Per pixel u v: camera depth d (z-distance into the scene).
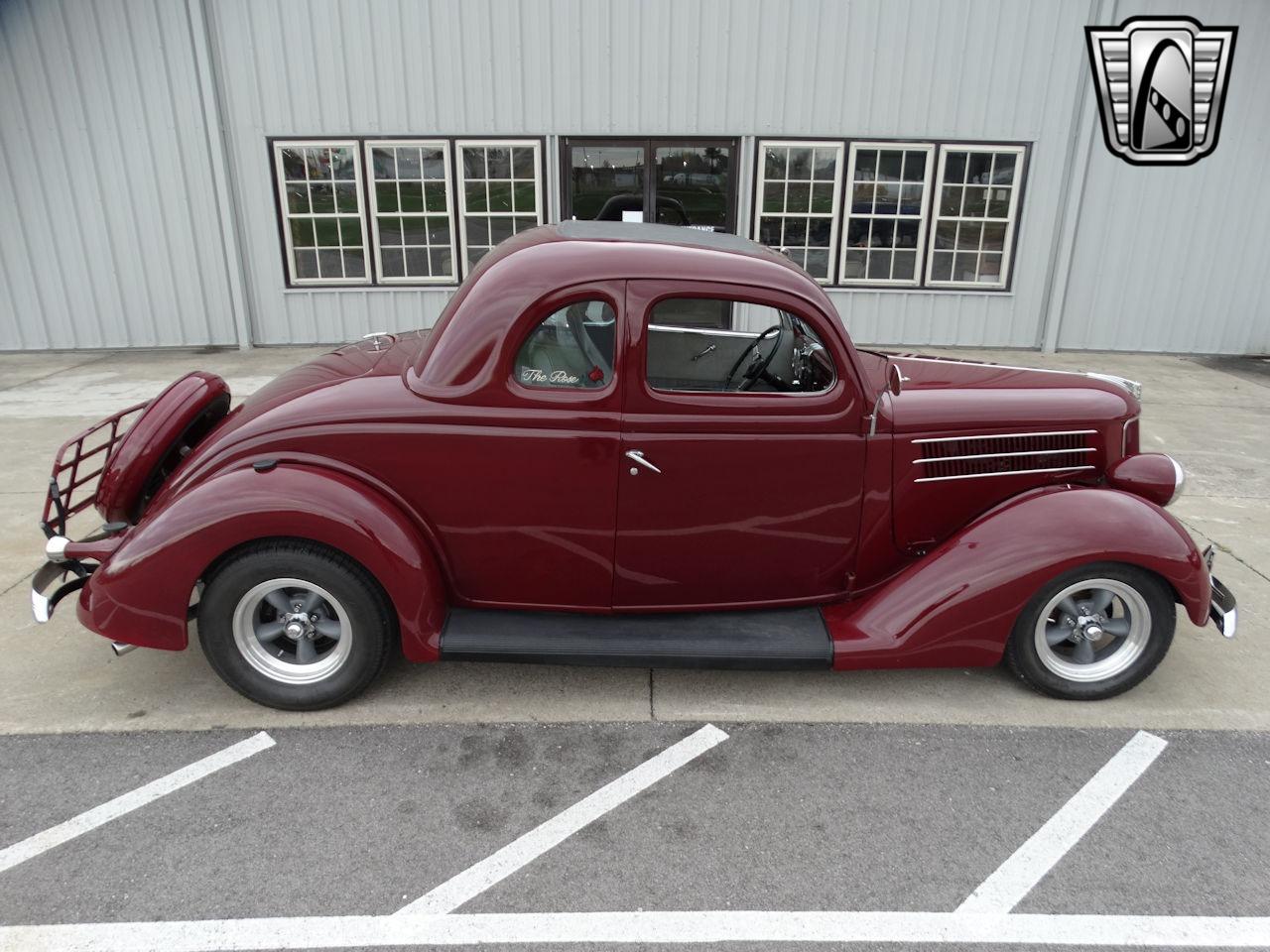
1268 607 4.02
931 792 2.76
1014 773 2.86
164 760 2.84
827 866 2.43
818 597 3.32
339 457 2.94
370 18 8.62
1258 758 2.95
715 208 9.30
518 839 2.51
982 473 3.30
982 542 3.09
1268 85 8.76
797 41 8.70
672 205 9.28
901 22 8.64
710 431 2.96
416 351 3.45
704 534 3.10
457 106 8.91
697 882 2.36
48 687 3.25
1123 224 9.29
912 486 3.21
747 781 2.79
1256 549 4.66
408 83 8.84
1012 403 3.31
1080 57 8.73
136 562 2.85
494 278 2.91
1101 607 3.17
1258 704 3.27
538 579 3.14
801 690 3.35
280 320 9.59
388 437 2.92
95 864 2.38
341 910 2.24
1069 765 2.90
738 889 2.34
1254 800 2.74
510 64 8.78
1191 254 9.37
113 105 8.73
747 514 3.09
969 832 2.58
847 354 2.99
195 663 3.45
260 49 8.69
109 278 9.31
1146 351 9.67
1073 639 3.21
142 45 8.55
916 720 3.15
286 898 2.28
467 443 2.92
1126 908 2.30
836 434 3.05
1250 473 5.88
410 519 3.00
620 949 2.14
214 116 8.79
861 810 2.67
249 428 2.96
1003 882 2.38
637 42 8.71
